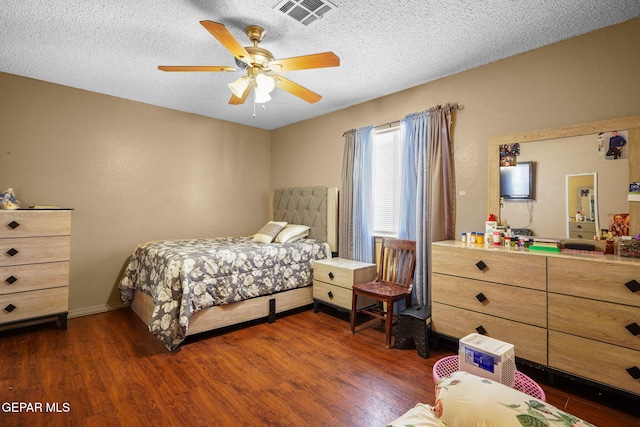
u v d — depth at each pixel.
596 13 2.04
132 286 3.42
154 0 1.92
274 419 1.75
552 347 1.98
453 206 2.97
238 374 2.21
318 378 2.17
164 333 2.49
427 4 1.96
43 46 2.49
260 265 3.16
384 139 3.63
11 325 2.75
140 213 3.80
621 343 1.74
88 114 3.44
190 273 2.66
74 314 3.36
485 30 2.24
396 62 2.73
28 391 1.99
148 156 3.86
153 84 3.26
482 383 1.17
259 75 2.22
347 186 3.81
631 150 2.07
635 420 1.74
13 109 3.05
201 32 2.28
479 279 2.31
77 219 3.40
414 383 2.12
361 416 1.78
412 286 2.98
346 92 3.43
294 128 4.68
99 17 2.11
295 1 1.93
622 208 2.10
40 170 3.19
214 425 1.70
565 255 2.00
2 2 1.94
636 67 2.09
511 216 2.57
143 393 1.98
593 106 2.24
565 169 2.33
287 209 4.58
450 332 2.48
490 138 2.70
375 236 3.65
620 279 1.74
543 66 2.46
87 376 2.17
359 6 1.97
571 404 1.89
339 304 3.27
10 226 2.71
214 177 4.44
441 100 3.06
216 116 4.36
